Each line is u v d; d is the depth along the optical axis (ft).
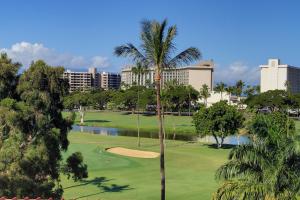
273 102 606.96
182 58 115.55
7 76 102.01
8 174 94.48
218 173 78.43
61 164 112.47
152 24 113.50
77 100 615.57
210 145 322.55
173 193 151.23
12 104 97.30
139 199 140.56
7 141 96.89
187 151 281.33
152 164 218.38
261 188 72.49
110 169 199.00
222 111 299.99
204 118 305.12
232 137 395.55
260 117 78.43
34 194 94.07
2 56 103.81
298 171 73.05
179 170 203.21
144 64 116.16
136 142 334.24
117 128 483.51
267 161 74.08
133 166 210.18
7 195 91.76
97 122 549.95
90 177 175.73
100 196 143.54
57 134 101.30
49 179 101.55
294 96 622.54
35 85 99.55
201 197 145.18
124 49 114.11
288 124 79.92
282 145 74.33
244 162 75.61
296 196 72.13
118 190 154.10
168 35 113.70
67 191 148.77
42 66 100.17
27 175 95.71
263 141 75.51
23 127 97.45
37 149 97.35
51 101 102.12
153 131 448.24
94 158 231.30
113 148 285.43
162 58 114.32
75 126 505.66
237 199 73.56
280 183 72.33
